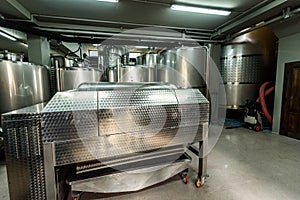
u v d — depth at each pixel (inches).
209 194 76.2
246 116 184.5
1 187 82.0
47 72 154.5
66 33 169.0
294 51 147.0
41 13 136.1
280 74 161.2
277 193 76.3
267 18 139.5
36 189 56.5
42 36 153.9
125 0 115.4
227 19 153.6
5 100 112.7
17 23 134.7
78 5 122.0
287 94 154.8
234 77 206.7
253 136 157.0
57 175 62.4
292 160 108.4
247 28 165.0
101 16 143.5
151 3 120.2
